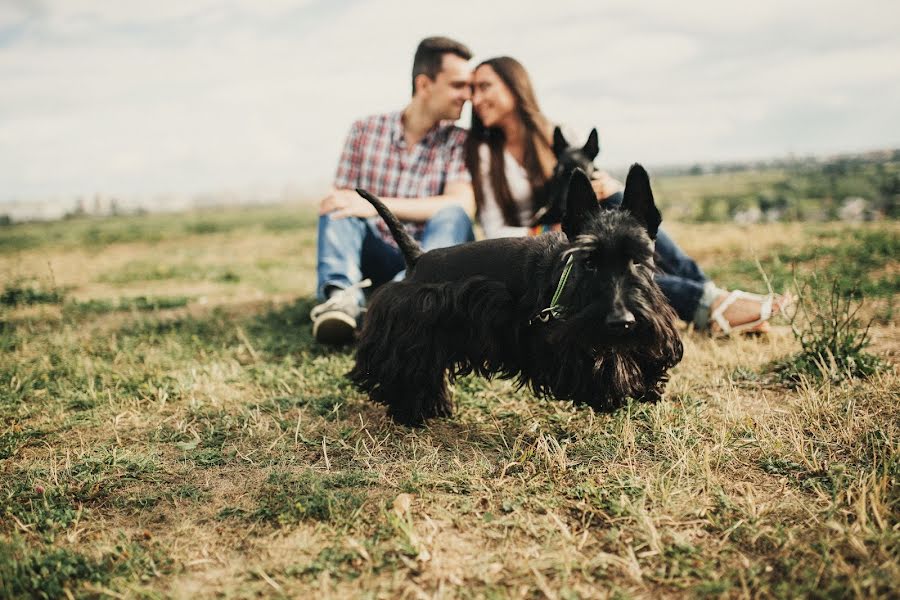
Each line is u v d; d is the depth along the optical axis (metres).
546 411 3.40
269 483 2.70
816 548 2.10
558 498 2.51
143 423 3.39
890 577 1.90
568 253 2.67
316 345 4.72
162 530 2.41
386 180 5.15
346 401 3.62
